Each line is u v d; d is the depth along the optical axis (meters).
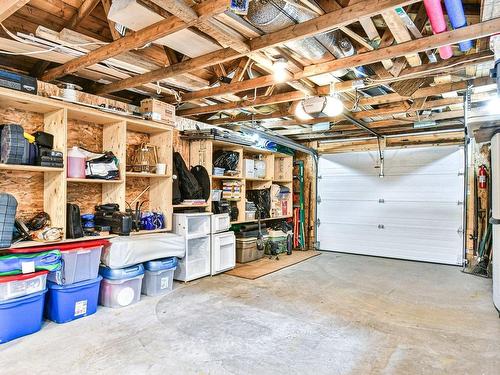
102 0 2.74
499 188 3.43
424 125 5.89
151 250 3.84
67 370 2.28
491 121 3.37
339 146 7.29
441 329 3.05
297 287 4.38
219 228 4.99
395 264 5.99
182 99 4.35
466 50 2.90
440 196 6.20
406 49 2.69
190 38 2.73
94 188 4.05
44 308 3.19
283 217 7.06
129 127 4.23
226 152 5.66
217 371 2.29
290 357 2.50
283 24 2.48
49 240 3.10
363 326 3.10
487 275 5.12
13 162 2.92
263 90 4.52
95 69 3.49
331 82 3.84
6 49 3.00
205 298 3.86
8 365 2.34
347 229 7.15
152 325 3.06
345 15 2.25
